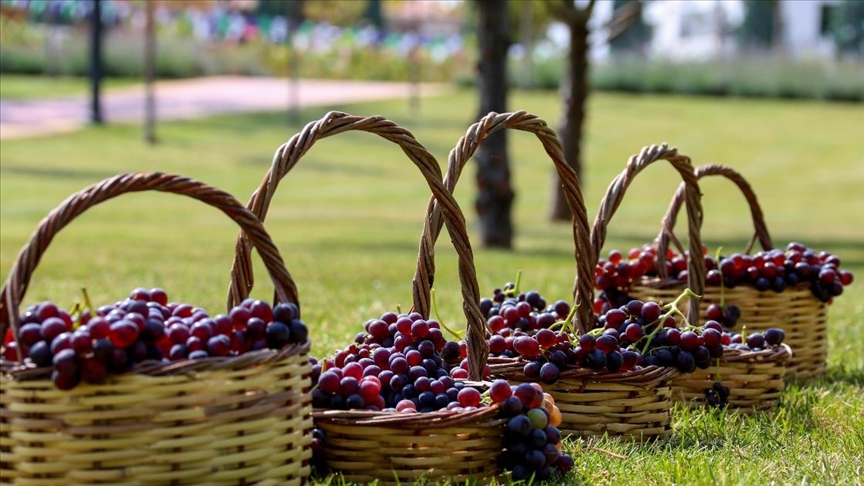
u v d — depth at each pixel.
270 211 16.58
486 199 11.77
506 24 11.48
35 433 2.27
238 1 38.16
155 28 36.38
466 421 2.69
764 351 3.81
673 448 3.23
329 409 2.80
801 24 57.41
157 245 11.01
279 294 2.62
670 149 3.86
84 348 2.24
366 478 2.74
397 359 2.92
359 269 8.55
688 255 4.05
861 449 3.26
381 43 39.88
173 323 2.48
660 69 38.94
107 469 2.29
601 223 3.66
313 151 24.75
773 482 2.85
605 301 4.32
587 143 26.00
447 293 6.84
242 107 30.84
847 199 19.20
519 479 2.74
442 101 33.34
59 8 33.72
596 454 3.07
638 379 3.25
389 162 23.58
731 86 38.12
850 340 5.57
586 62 13.80
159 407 2.31
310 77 40.16
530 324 3.57
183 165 21.50
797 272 4.47
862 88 37.09
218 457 2.37
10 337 2.43
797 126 29.23
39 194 17.06
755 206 4.73
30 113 27.70
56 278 7.58
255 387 2.42
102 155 22.11
